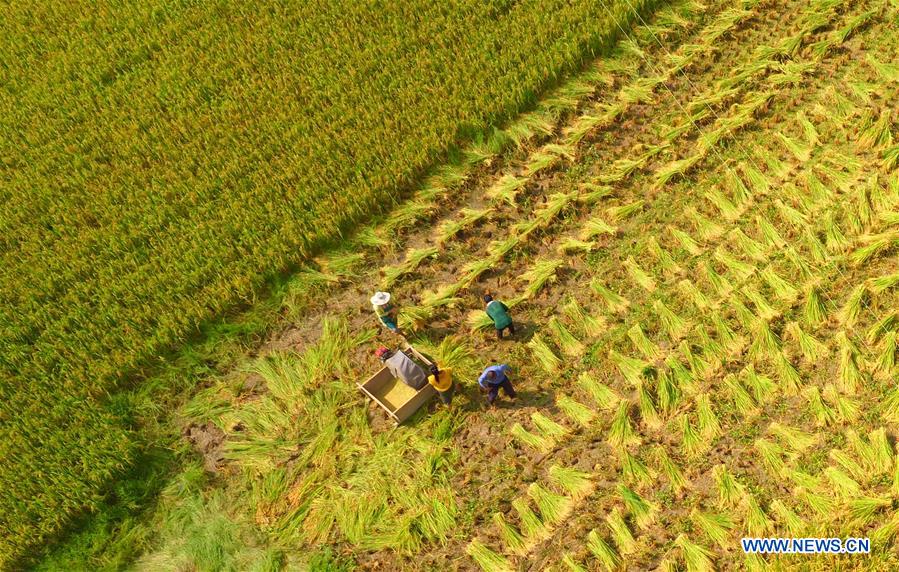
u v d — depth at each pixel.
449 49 20.12
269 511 12.06
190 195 16.98
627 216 15.57
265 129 18.55
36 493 12.35
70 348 14.47
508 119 18.31
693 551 10.43
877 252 13.41
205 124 19.02
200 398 13.78
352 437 12.81
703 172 16.00
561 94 18.73
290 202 16.75
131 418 13.46
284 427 13.18
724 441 11.77
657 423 12.16
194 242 15.89
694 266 14.31
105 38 22.34
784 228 14.47
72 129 19.44
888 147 15.02
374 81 19.34
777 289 13.31
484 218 16.23
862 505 10.39
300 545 11.62
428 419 12.87
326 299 15.37
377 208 16.80
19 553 11.67
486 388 12.28
